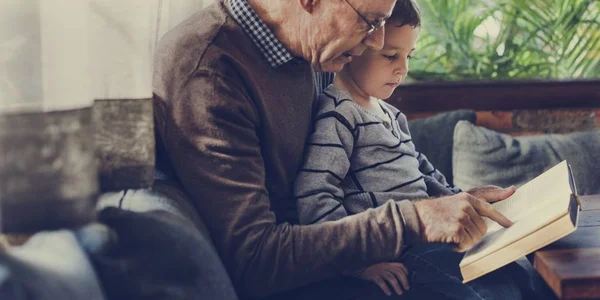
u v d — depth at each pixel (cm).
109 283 75
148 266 78
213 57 108
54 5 89
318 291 114
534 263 102
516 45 216
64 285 66
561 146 191
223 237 105
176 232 85
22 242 83
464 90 209
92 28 101
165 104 108
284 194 125
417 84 209
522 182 186
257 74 113
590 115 213
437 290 114
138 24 103
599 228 113
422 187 133
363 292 114
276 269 104
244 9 113
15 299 62
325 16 110
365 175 129
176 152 106
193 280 80
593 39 217
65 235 77
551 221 91
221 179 104
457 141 191
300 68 122
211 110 105
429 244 128
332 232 106
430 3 216
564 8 216
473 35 217
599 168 189
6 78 86
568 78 216
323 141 126
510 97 210
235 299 88
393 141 133
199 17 115
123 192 102
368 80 136
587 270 92
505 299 112
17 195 84
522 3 216
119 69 102
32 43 87
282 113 118
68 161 86
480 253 97
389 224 106
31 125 85
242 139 108
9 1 87
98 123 102
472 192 126
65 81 88
